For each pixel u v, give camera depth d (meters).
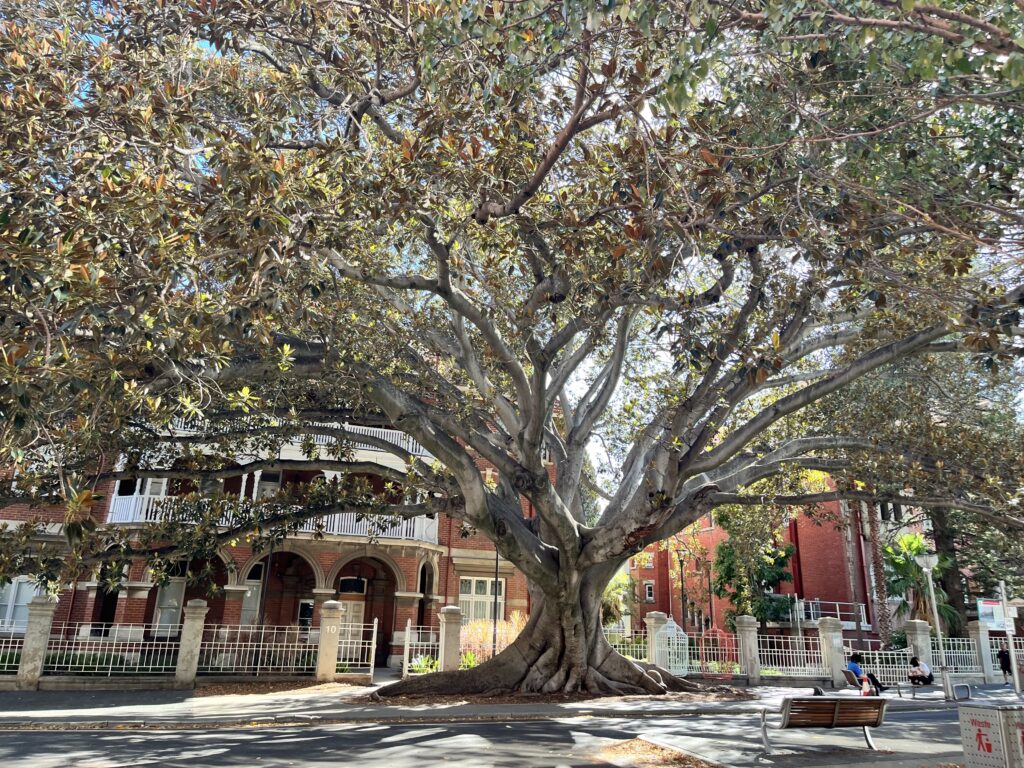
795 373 14.95
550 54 7.18
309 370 9.94
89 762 8.06
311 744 9.49
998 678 24.11
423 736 10.26
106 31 9.59
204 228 6.79
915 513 29.88
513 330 11.01
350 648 19.48
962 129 8.00
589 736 10.29
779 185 7.99
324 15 9.30
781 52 6.18
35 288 5.92
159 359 6.77
